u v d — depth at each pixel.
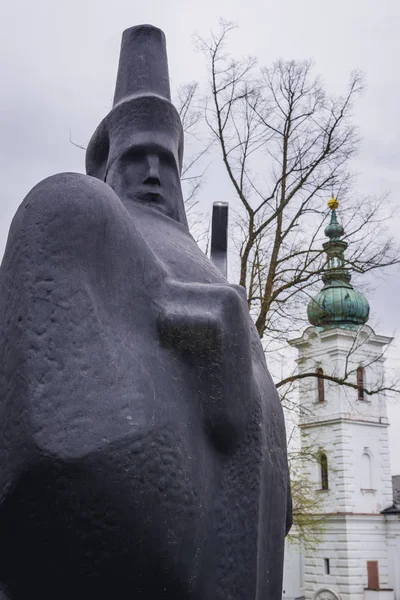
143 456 1.46
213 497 1.65
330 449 27.62
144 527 1.45
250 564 1.67
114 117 2.33
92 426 1.41
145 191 2.23
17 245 1.53
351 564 26.28
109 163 2.31
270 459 1.82
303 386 12.17
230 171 10.86
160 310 1.65
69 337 1.46
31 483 1.36
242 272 10.36
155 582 1.48
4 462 1.39
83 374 1.44
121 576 1.45
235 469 1.69
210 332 1.65
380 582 26.69
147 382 1.53
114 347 1.51
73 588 1.43
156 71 2.41
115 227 1.61
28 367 1.42
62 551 1.40
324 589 26.45
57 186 1.57
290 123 11.02
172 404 1.56
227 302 1.70
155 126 2.29
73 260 1.52
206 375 1.65
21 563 1.41
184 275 1.89
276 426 1.91
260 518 1.72
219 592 1.62
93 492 1.39
